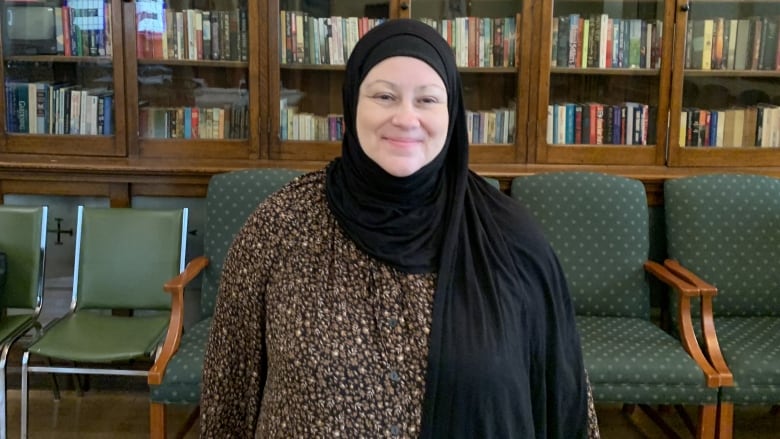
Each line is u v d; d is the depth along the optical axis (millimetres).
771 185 2703
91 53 2824
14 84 2844
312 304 1142
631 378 2186
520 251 1200
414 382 1117
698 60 2871
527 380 1176
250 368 1259
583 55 2865
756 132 2926
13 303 2672
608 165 2908
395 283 1158
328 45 2846
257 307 1215
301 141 2867
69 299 2969
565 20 2842
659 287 2854
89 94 2852
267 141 2861
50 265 2957
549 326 1215
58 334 2459
